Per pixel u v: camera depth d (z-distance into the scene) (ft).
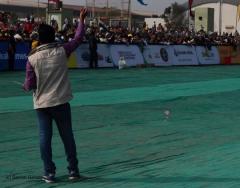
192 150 26.58
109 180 20.67
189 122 35.83
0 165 23.21
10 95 49.37
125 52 97.66
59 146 27.25
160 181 20.45
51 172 20.34
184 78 73.67
